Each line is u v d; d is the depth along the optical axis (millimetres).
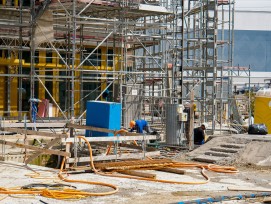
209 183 15578
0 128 19641
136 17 28438
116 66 32656
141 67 37844
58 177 15711
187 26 35656
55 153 17219
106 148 20000
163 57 32656
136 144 20812
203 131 24000
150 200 12898
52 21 25266
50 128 24703
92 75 32188
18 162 18688
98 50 32406
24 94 30109
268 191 14383
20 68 26344
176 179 16031
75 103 27891
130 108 27453
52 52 30750
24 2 29203
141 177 16016
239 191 14367
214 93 28953
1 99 29375
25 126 21422
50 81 30891
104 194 13375
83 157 17359
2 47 27016
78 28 28828
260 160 19438
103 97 32344
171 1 35938
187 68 29562
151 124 31016
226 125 32906
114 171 16875
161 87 33875
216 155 20297
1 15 27500
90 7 24609
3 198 12664
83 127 20078
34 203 12266
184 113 22844
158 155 19734
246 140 21203
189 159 20156
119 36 29406
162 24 26609
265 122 28000
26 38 29359
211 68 29188
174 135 22906
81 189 14062
